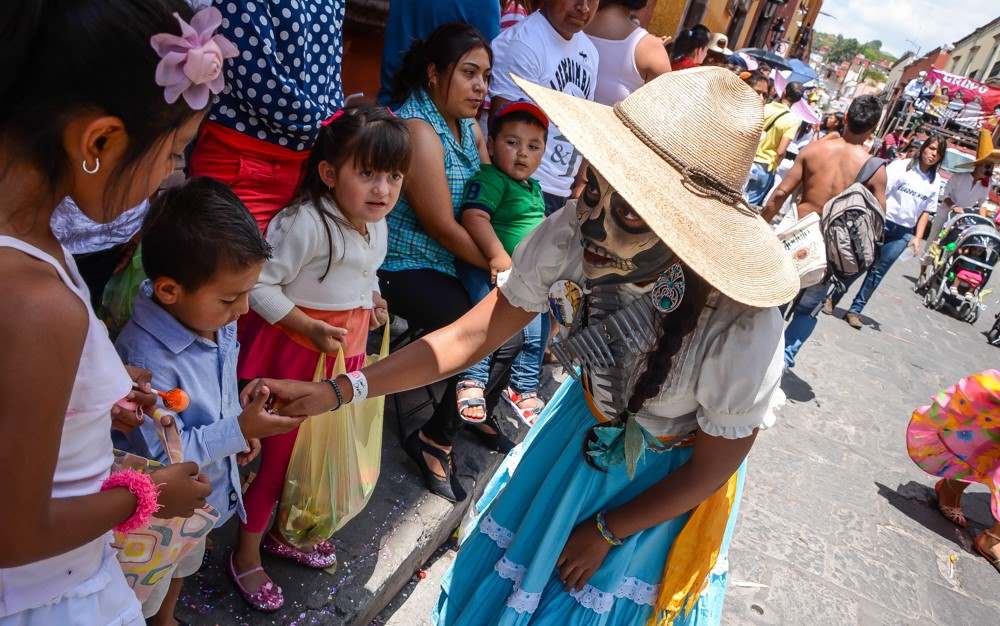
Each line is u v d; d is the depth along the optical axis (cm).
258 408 152
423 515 261
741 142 140
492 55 260
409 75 263
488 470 302
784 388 541
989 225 939
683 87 141
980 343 864
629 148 137
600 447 165
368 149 186
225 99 201
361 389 168
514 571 178
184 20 96
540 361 337
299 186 201
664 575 170
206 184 149
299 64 202
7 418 88
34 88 87
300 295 201
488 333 179
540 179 335
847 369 625
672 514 158
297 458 198
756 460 427
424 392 322
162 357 153
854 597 333
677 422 162
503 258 262
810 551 358
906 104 2580
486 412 303
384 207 199
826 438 483
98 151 93
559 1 318
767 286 133
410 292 264
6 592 105
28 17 84
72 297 92
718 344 143
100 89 88
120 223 183
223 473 170
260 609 205
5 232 92
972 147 2145
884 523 402
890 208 703
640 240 138
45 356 89
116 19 88
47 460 93
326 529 209
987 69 4222
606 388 156
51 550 101
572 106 145
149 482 116
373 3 356
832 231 504
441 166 253
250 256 148
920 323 873
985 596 363
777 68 1188
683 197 134
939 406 402
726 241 132
